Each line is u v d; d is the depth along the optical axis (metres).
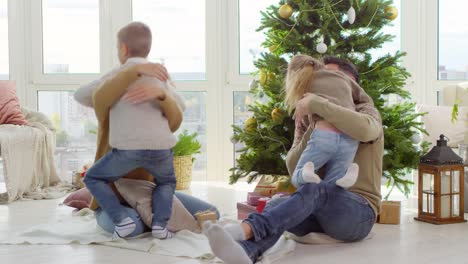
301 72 2.64
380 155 2.62
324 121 2.53
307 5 3.27
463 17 4.68
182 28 5.04
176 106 2.79
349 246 2.58
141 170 2.92
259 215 2.19
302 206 2.26
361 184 2.56
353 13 3.17
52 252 2.52
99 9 5.01
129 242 2.65
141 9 5.03
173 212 2.84
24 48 5.03
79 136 5.06
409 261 2.34
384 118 3.32
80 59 5.06
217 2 4.95
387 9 3.35
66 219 3.21
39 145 4.30
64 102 5.06
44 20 5.05
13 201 3.94
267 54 3.46
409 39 4.68
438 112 4.09
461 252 2.48
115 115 2.72
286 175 3.37
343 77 2.66
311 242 2.61
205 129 5.03
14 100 4.44
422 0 4.66
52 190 4.29
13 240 2.71
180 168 4.43
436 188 3.08
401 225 3.06
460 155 3.38
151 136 2.69
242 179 4.91
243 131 3.49
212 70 4.98
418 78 4.68
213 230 2.02
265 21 3.43
